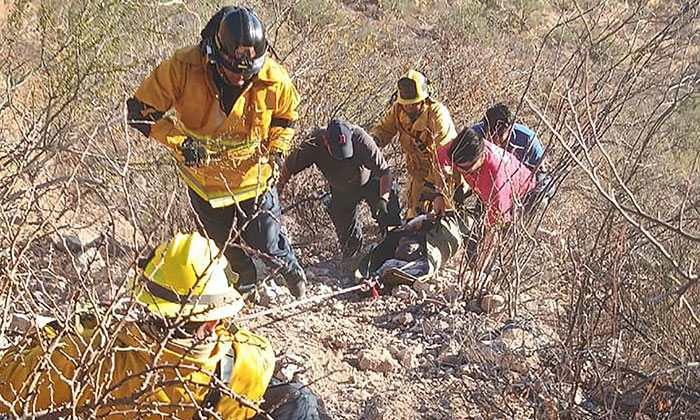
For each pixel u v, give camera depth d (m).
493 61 9.64
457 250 6.45
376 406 4.38
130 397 2.53
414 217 6.80
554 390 4.40
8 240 3.03
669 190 4.75
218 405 2.80
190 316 2.58
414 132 6.62
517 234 5.78
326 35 8.10
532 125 8.25
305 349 4.92
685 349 4.24
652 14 5.11
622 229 4.38
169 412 2.73
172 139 4.85
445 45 10.21
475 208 6.48
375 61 8.98
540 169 6.18
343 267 6.75
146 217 5.16
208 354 2.79
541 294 5.86
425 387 4.73
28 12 5.50
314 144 6.41
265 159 5.01
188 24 7.07
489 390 4.55
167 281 2.78
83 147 4.66
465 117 8.96
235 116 4.86
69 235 4.39
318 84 7.50
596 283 4.79
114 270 4.22
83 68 5.11
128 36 6.05
